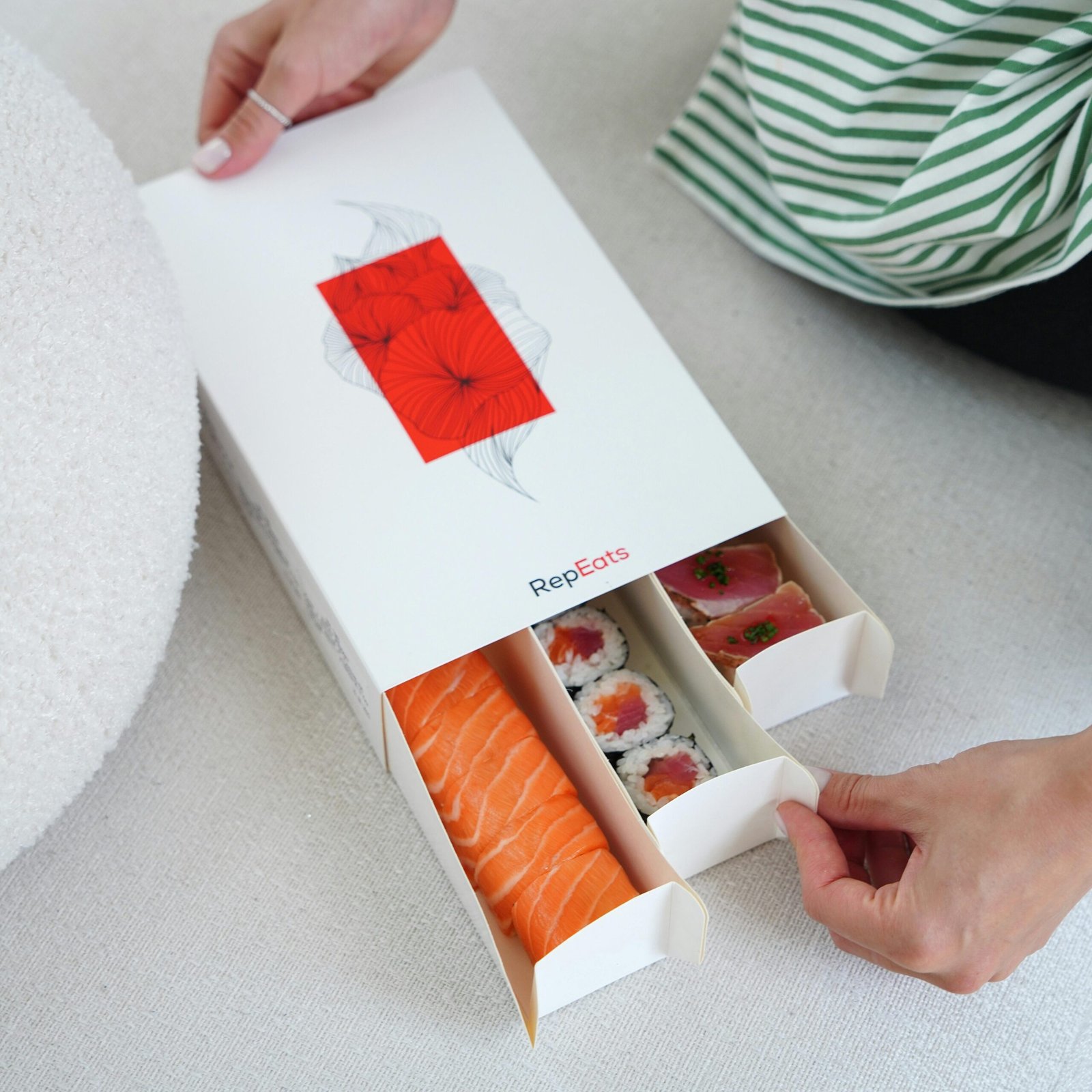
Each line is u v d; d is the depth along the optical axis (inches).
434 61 44.9
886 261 36.2
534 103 44.4
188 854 30.8
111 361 24.7
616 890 27.2
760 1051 28.5
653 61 45.6
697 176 42.3
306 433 31.3
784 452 37.6
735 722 29.1
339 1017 28.7
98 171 26.0
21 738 24.0
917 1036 28.9
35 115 24.5
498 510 30.3
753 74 36.1
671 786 29.7
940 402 38.7
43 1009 28.6
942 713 33.2
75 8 45.3
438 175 36.2
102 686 25.9
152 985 29.0
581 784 29.9
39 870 30.4
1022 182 32.4
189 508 28.2
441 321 33.3
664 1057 28.4
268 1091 27.8
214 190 35.6
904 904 26.0
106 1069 28.0
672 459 31.4
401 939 29.8
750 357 39.4
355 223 35.1
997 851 25.4
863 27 33.1
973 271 35.3
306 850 30.9
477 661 30.5
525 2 46.4
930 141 33.9
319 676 33.6
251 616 34.4
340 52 36.4
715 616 31.2
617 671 31.8
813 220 36.9
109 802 31.4
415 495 30.4
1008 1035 29.0
